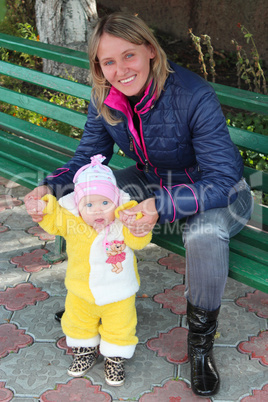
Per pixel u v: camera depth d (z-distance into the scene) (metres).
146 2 8.79
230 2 7.74
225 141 2.36
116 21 2.25
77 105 5.57
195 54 8.06
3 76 6.41
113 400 2.46
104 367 2.60
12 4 7.19
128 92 2.38
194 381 2.46
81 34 6.12
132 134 2.51
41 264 3.53
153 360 2.69
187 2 8.29
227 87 2.93
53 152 3.73
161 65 2.31
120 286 2.41
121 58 2.28
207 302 2.40
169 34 8.74
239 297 3.20
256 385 2.52
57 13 5.95
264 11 7.38
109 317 2.46
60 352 2.76
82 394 2.49
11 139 3.97
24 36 6.86
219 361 2.68
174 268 3.49
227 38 7.99
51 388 2.53
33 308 3.09
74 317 2.51
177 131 2.41
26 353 2.75
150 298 3.19
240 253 2.62
